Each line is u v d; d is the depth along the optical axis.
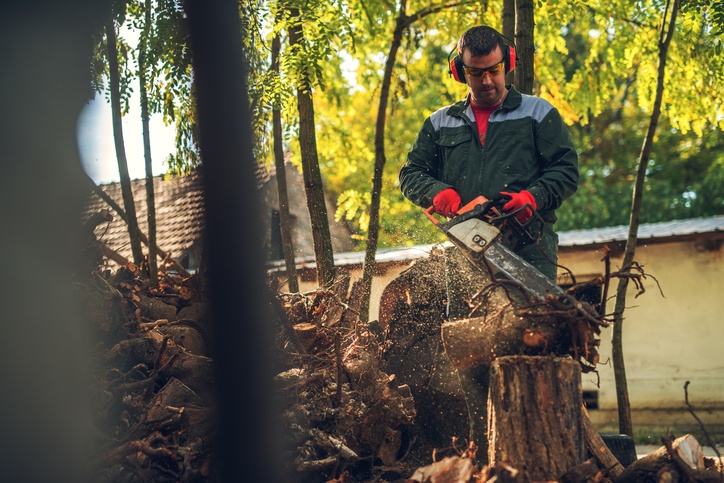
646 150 6.13
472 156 3.69
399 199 14.48
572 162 3.57
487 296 3.08
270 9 5.20
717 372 11.98
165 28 4.91
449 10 7.79
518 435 2.86
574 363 2.92
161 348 3.58
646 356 12.34
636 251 12.45
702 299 12.14
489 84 3.58
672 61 6.95
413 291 4.43
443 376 4.16
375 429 3.77
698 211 22.80
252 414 2.86
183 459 3.08
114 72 5.13
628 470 3.01
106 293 3.67
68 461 2.96
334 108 8.25
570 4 6.91
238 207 2.92
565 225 22.81
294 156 7.50
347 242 13.86
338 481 3.19
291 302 4.36
